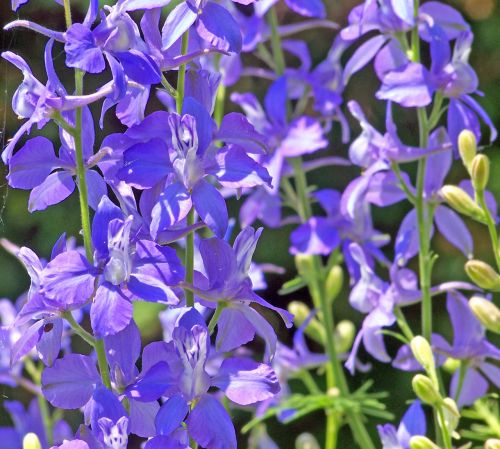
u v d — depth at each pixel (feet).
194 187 1.62
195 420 1.60
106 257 1.59
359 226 2.31
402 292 2.07
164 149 1.63
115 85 1.59
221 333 1.67
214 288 1.64
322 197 2.32
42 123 1.62
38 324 1.62
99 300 1.58
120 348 1.62
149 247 1.60
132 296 1.58
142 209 1.63
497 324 1.87
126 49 1.61
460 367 2.06
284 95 2.33
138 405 1.64
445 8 2.05
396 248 2.09
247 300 1.65
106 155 1.64
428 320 2.03
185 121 1.61
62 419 2.30
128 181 1.61
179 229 1.63
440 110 2.02
